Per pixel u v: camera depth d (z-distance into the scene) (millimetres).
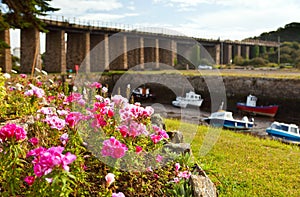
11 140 2387
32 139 2834
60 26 33688
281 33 118562
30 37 30672
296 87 25812
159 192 3363
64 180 2023
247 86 28641
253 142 9391
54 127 2871
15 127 2396
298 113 25016
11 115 4223
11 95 4785
